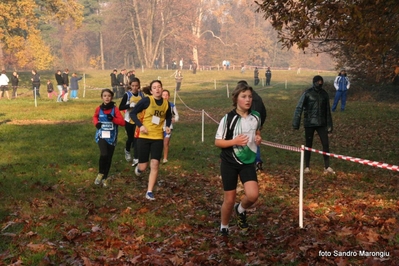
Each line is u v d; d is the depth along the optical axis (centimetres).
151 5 7331
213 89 4259
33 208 762
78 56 7919
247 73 6194
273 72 6431
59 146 1405
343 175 1065
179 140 1560
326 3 1029
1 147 1377
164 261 541
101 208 766
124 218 714
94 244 604
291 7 1097
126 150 1212
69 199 831
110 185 952
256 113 600
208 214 755
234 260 546
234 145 587
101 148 930
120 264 539
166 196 868
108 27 8506
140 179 1012
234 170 604
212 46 8612
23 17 4272
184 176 1050
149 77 5603
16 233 642
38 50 4488
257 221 709
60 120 2077
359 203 798
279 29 1120
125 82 3269
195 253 571
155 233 656
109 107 933
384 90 2939
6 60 5906
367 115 2148
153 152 853
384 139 1617
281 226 676
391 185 965
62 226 678
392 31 1034
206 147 1438
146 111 857
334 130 1825
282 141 1628
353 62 2873
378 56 1153
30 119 2091
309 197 861
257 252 573
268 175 1070
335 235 627
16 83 3325
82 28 8512
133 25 7425
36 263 548
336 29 1075
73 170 1083
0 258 559
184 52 8219
